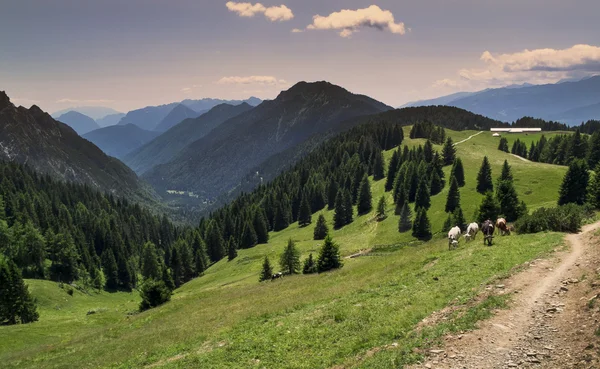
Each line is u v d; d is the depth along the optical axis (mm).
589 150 131125
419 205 111250
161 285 65562
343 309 22766
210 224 158625
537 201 102625
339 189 139125
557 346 12914
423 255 35906
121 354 27219
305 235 136500
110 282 131500
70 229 157500
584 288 17156
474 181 120438
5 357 39344
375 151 186500
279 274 68938
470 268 24750
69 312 91938
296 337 19906
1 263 70250
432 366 12969
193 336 26688
